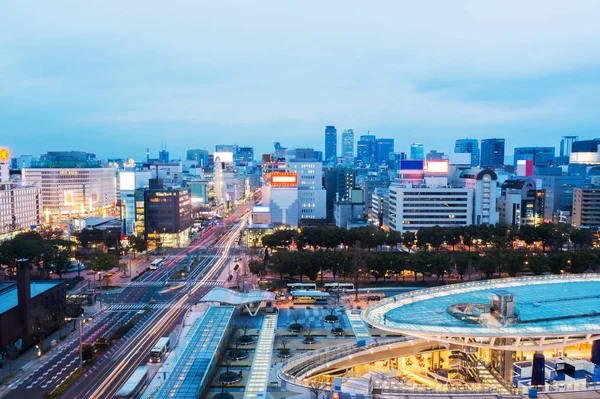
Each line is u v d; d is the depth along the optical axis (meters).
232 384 127.50
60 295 183.88
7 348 147.75
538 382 103.12
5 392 125.44
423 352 139.25
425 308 121.19
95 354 151.62
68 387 128.50
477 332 103.69
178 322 184.50
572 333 103.62
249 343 160.50
